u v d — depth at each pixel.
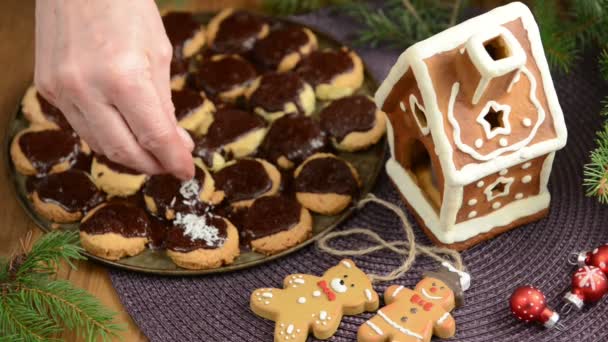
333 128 0.85
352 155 0.85
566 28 0.86
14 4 0.99
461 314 0.75
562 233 0.79
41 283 0.72
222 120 0.86
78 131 0.73
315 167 0.82
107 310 0.73
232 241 0.78
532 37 0.72
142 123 0.70
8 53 0.95
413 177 0.80
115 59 0.68
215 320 0.76
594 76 0.89
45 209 0.81
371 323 0.72
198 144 0.85
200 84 0.90
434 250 0.78
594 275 0.72
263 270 0.78
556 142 0.73
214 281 0.78
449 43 0.70
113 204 0.80
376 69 0.93
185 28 0.93
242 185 0.82
